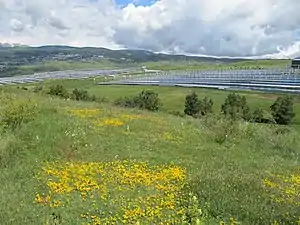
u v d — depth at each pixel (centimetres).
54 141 1819
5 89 3275
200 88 9950
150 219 1134
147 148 1922
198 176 1503
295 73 10700
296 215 1200
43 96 3484
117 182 1427
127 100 5525
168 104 7731
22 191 1311
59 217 1138
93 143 1900
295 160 2069
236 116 3000
